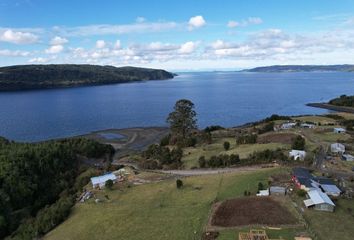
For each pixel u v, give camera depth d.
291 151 83.69
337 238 44.00
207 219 51.44
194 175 78.00
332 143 94.94
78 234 53.91
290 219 48.88
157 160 95.38
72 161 98.62
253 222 48.78
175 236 48.38
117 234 51.84
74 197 71.75
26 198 74.88
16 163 80.00
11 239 58.88
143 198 65.50
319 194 54.62
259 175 69.88
